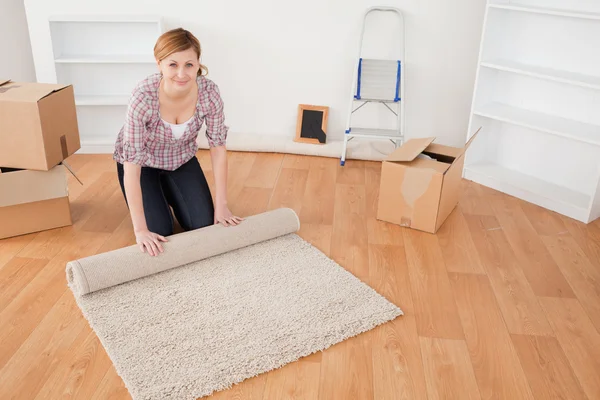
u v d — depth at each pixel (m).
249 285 2.60
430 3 3.85
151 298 2.50
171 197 2.98
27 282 2.62
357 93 3.99
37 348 2.22
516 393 2.10
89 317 2.37
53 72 4.00
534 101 3.68
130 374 2.08
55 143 2.93
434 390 2.10
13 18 4.21
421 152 3.37
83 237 2.99
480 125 3.81
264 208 3.33
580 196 3.48
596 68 3.33
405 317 2.46
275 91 4.15
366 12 3.82
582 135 3.22
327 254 2.90
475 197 3.59
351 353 2.25
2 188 2.82
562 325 2.46
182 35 2.44
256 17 3.97
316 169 3.89
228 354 2.19
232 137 4.14
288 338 2.28
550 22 3.46
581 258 2.96
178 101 2.61
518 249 3.02
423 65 4.00
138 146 2.58
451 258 2.91
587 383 2.16
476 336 2.37
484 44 3.58
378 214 3.24
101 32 3.98
